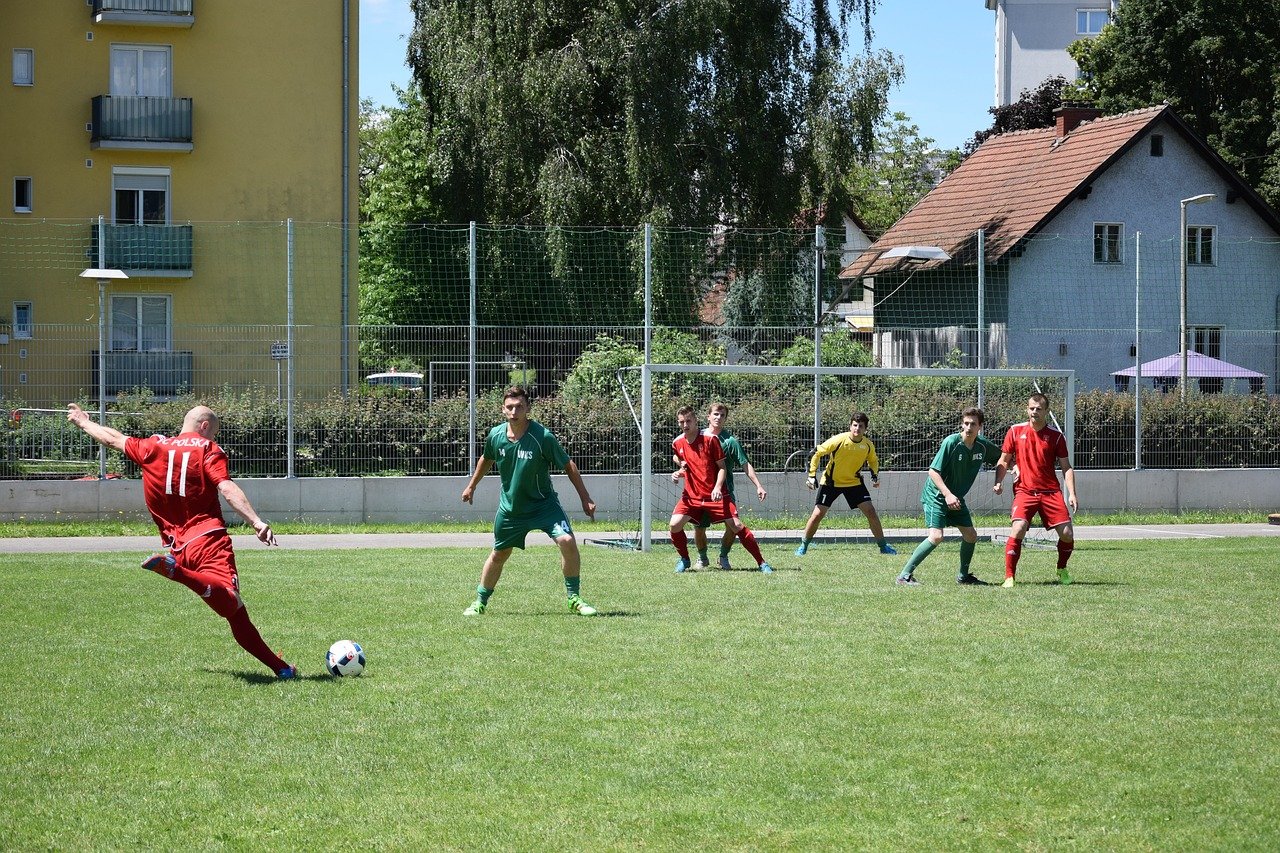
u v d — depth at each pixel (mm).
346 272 35531
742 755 8617
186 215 43344
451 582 17250
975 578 17547
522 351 26906
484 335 26703
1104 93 64500
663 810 7527
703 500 18984
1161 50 61250
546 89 41500
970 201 47562
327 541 23781
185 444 10961
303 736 9031
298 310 39531
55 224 40781
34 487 25281
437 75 44625
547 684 10633
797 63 44812
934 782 8078
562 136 42656
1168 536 25516
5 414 25172
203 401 25828
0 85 42125
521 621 13852
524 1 42250
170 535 10930
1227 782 8094
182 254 39375
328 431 26156
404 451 26484
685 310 29828
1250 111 59656
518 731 9188
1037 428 17422
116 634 12875
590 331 27156
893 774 8234
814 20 45656
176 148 42750
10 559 20016
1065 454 17438
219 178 43438
